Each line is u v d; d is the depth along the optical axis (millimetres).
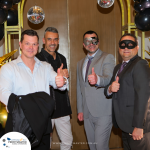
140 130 1691
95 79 2002
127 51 1935
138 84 1748
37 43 1679
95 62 2387
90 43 2406
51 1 3398
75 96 3416
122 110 1877
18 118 1465
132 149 1853
